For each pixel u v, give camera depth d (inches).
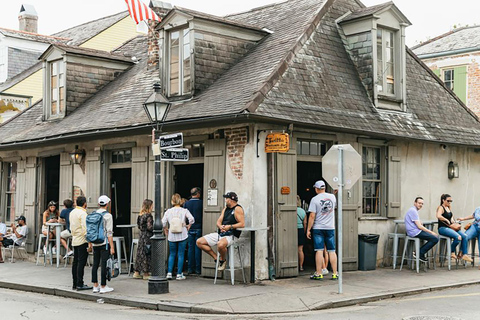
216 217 485.1
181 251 482.6
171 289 436.8
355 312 364.8
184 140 515.2
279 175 474.6
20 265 613.0
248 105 445.7
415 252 558.6
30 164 674.8
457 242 561.6
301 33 558.9
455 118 652.7
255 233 463.2
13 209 711.1
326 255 492.7
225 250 457.4
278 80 494.6
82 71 681.6
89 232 428.8
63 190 631.8
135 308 395.2
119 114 580.7
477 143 633.6
